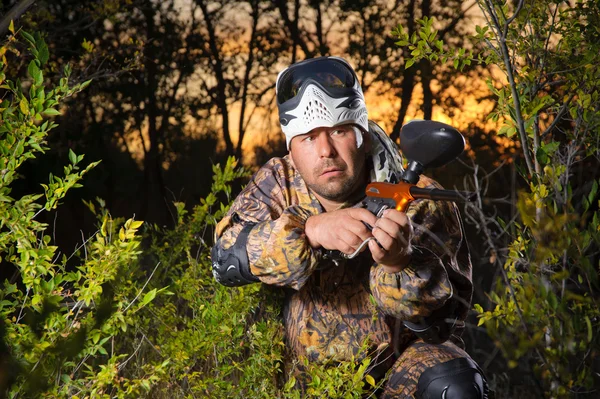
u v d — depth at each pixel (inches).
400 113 507.8
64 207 364.5
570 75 109.7
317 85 98.3
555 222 79.7
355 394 97.3
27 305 85.6
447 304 97.2
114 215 433.7
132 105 489.7
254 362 107.1
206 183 533.6
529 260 82.6
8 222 85.9
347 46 528.4
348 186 99.8
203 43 548.1
